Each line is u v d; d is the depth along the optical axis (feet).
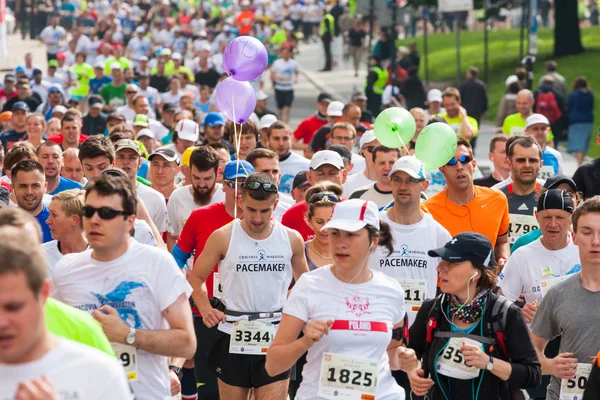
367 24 254.27
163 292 33.35
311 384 34.86
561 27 225.56
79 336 27.71
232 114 55.83
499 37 256.93
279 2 326.44
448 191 54.08
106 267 33.35
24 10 294.87
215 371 46.96
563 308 38.58
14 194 53.16
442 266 34.94
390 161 57.06
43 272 22.03
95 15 296.71
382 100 164.96
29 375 22.89
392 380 35.63
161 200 57.82
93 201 32.83
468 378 35.06
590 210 38.01
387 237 35.55
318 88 231.30
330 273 34.81
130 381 32.73
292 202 60.18
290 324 34.32
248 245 45.24
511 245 56.90
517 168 57.21
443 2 181.88
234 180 49.98
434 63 236.22
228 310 45.80
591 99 139.44
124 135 74.43
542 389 49.88
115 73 152.56
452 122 102.78
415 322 36.52
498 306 34.88
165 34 266.57
